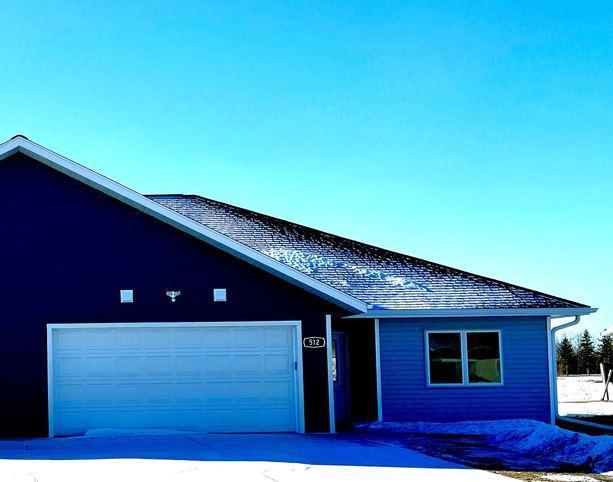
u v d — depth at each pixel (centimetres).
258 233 2186
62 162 1565
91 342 1573
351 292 1884
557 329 1888
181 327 1598
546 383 1881
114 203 1598
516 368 1881
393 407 1855
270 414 1609
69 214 1584
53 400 1542
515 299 1900
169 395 1587
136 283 1589
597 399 2711
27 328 1550
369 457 1220
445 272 2064
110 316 1574
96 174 1566
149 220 1605
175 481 999
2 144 1554
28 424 1529
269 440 1455
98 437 1498
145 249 1598
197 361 1600
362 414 1883
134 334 1586
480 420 1847
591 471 1123
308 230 2292
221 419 1595
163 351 1593
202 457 1199
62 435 1545
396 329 1877
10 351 1541
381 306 1820
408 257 2159
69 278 1570
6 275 1556
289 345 1628
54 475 1036
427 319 1880
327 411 1620
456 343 1883
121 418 1570
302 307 1634
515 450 1353
